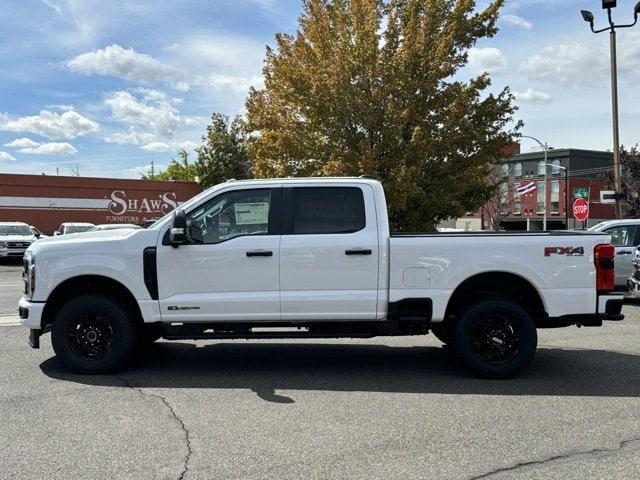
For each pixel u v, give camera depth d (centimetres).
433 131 1758
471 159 1798
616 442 458
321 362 727
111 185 3797
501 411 534
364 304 633
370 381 639
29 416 518
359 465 414
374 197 645
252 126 2027
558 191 6669
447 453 436
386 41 1772
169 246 638
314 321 638
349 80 1697
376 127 1719
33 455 431
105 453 435
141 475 398
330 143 1795
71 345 654
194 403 558
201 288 638
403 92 1714
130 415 522
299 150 1789
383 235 636
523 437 469
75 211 3694
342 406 549
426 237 634
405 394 589
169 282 637
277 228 643
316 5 1808
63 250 645
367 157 1655
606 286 631
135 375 661
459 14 1781
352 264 632
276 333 653
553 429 487
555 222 6744
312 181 651
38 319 644
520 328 632
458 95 1755
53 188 3631
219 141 4450
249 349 805
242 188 649
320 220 644
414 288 634
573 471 405
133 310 668
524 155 7206
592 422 504
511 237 635
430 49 1764
